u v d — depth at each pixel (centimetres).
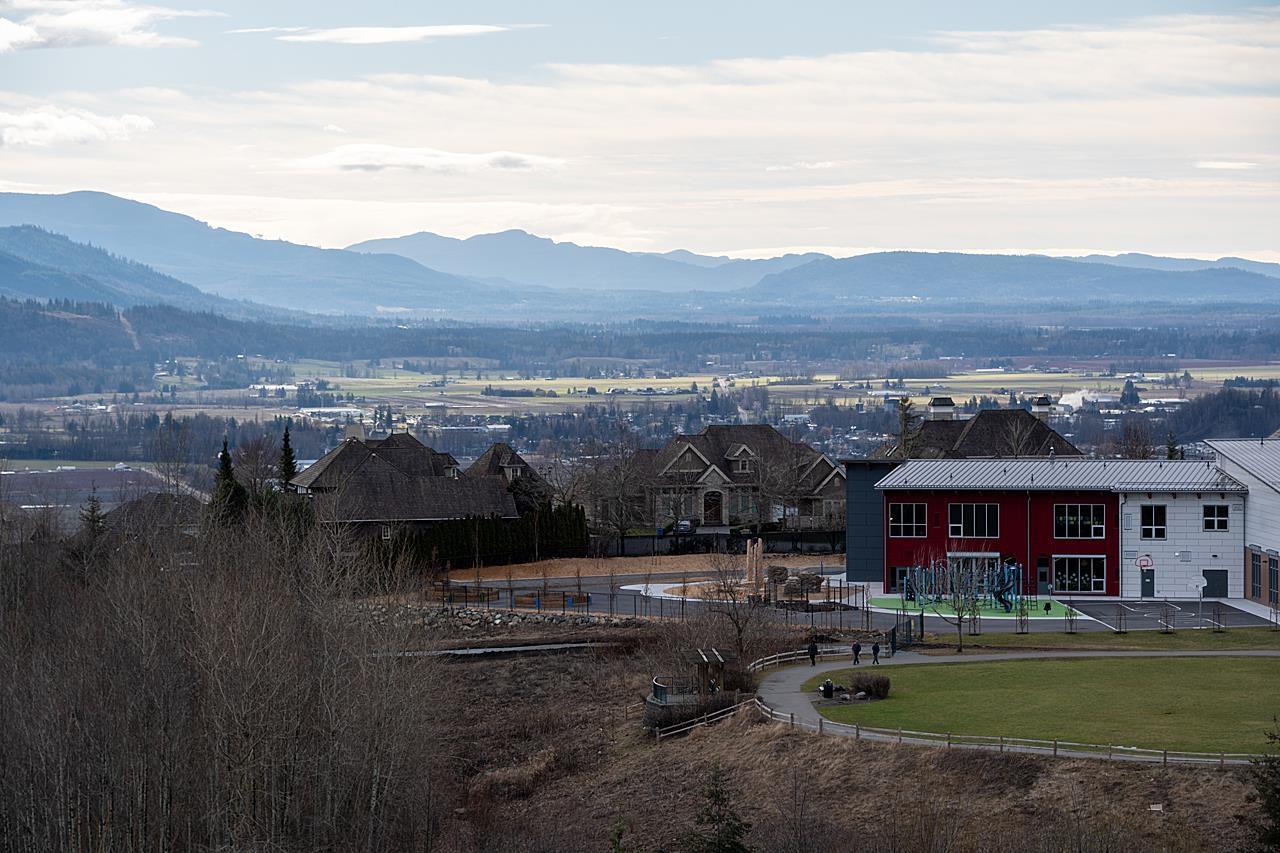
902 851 8294
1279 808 7131
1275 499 13988
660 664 12938
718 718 10950
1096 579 15188
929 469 16000
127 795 9775
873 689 10812
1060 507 15200
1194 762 8681
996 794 8812
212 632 10219
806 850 8312
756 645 12588
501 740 11931
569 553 18912
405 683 10419
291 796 9969
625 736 11394
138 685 10200
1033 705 10281
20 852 9550
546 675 13338
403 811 10100
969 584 14512
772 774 9669
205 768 10125
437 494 19100
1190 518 14988
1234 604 14500
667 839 9269
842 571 17488
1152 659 11762
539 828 9888
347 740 9975
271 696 9800
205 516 15238
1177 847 7925
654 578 17625
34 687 10425
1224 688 10562
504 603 15975
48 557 14975
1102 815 8369
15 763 9906
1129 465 15838
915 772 9225
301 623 11931
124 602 11275
